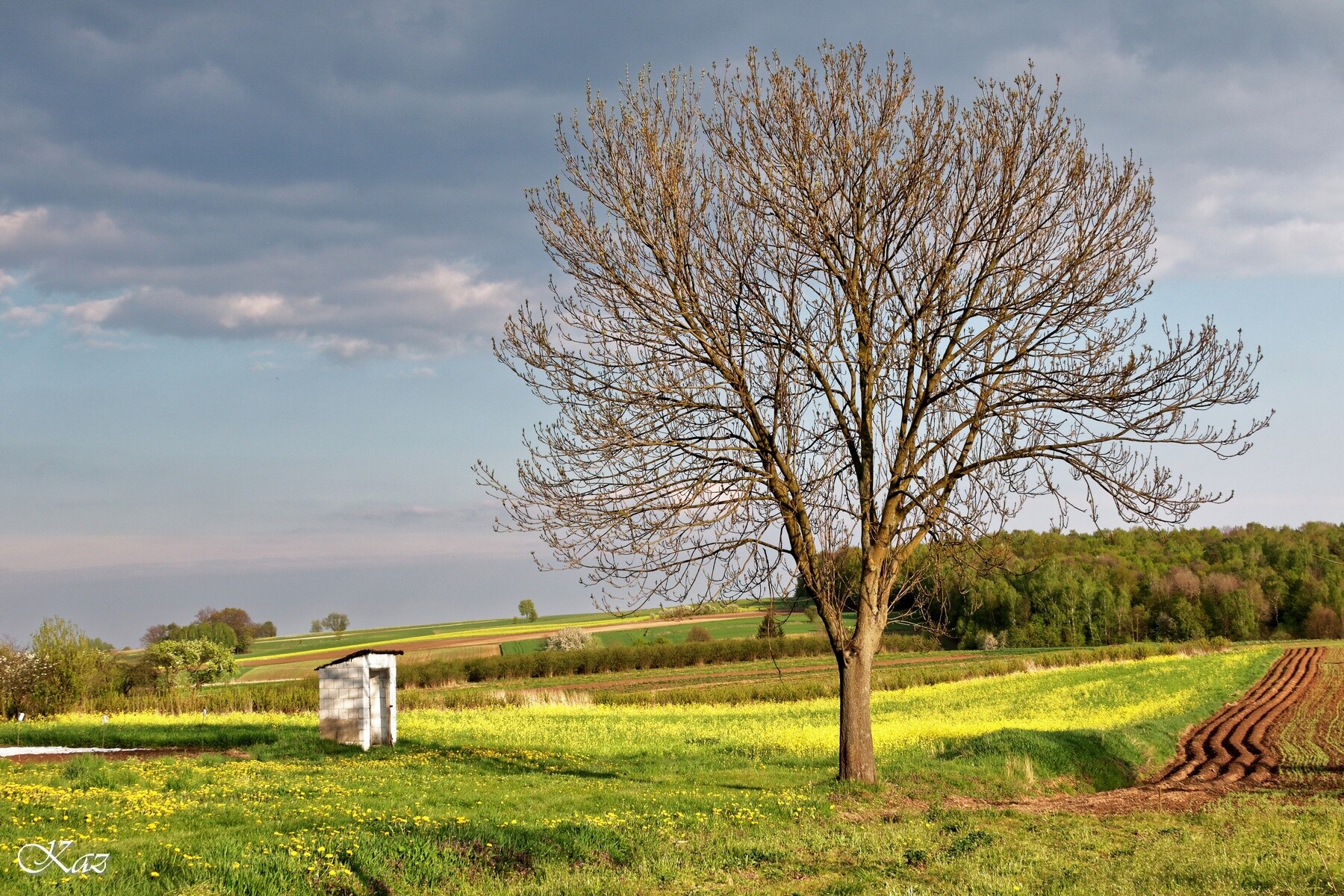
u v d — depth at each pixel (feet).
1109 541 403.54
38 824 38.93
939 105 57.26
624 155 58.29
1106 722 107.45
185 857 32.50
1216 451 54.03
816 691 158.51
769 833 44.93
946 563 59.88
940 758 77.36
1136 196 57.36
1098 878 34.55
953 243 56.34
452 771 67.92
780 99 57.36
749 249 57.21
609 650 224.94
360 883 32.94
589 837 40.75
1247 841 42.24
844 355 57.21
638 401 56.59
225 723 110.93
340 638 444.14
